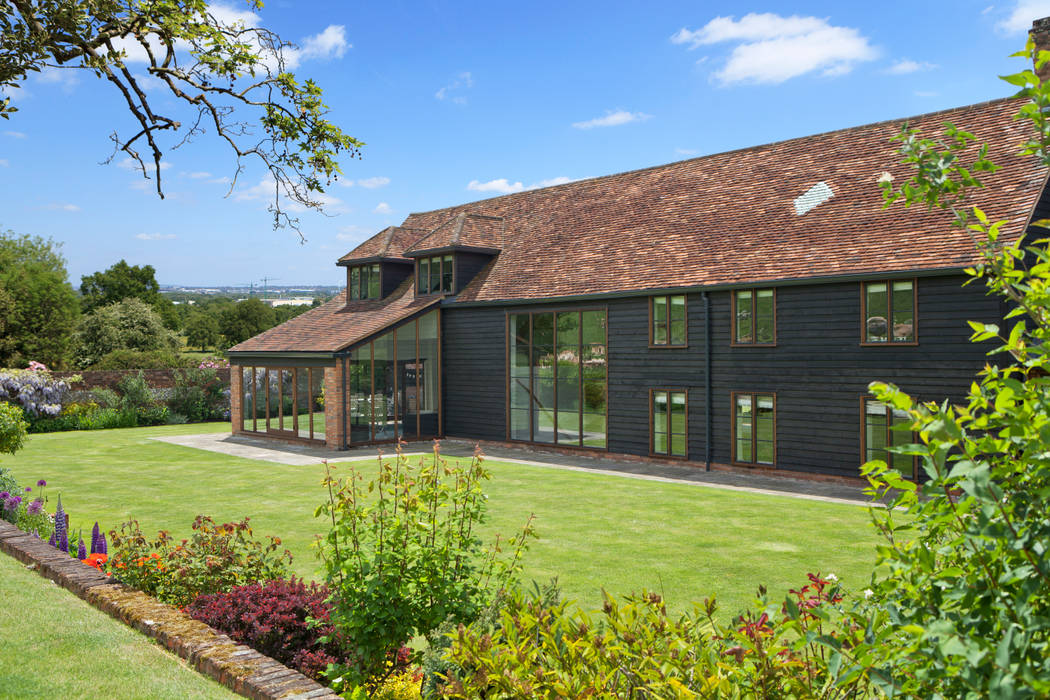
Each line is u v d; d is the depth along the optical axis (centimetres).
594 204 2892
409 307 2905
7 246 6556
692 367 2162
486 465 2256
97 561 925
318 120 1137
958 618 272
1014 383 279
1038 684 217
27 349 5322
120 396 3872
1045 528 257
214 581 800
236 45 1077
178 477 2067
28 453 2611
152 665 590
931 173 435
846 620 341
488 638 424
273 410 3038
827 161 2294
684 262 2256
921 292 1720
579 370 2467
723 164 2619
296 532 1391
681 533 1377
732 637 390
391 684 603
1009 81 362
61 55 973
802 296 1930
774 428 1988
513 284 2709
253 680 543
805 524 1448
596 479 1998
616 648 383
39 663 587
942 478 269
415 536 666
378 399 2777
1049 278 313
